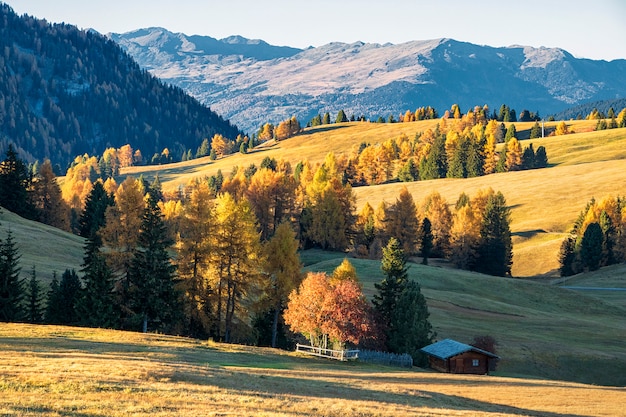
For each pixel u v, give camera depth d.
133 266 62.16
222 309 68.00
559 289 105.44
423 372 57.53
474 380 49.75
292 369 46.22
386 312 67.38
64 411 23.52
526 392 44.06
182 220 64.44
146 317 60.41
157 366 34.75
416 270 109.31
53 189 133.12
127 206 62.88
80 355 38.34
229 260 64.00
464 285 103.62
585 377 67.00
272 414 25.89
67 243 96.94
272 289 66.81
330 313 60.16
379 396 35.34
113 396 26.81
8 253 59.50
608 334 81.38
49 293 60.84
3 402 24.00
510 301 99.44
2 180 114.81
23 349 39.22
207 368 37.06
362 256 132.88
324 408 29.20
